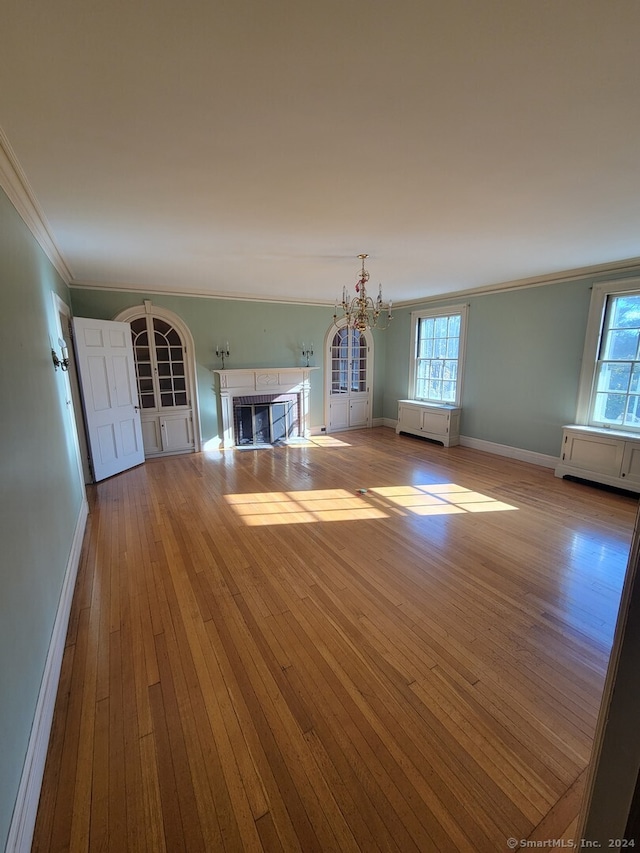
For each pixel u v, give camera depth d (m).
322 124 1.60
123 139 1.69
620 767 0.50
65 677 1.88
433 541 3.22
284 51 1.19
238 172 2.01
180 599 2.47
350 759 1.50
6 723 1.21
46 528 2.07
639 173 2.05
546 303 4.99
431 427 6.61
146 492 4.37
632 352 4.28
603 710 0.56
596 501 4.07
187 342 5.82
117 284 5.20
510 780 1.43
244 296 6.16
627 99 1.44
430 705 1.73
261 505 3.99
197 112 1.51
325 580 2.67
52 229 2.84
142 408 5.61
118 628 2.21
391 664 1.95
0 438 1.45
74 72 1.27
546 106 1.48
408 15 1.07
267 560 2.93
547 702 1.75
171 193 2.26
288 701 1.75
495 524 3.54
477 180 2.12
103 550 3.09
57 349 3.30
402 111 1.51
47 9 1.03
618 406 4.44
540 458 5.30
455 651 2.04
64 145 1.73
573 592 2.54
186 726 1.63
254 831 1.28
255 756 1.51
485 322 5.79
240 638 2.13
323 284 5.35
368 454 5.93
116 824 1.30
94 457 4.60
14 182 1.94
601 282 4.40
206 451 6.14
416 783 1.42
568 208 2.55
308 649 2.05
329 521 3.61
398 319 7.42
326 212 2.58
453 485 4.56
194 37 1.13
